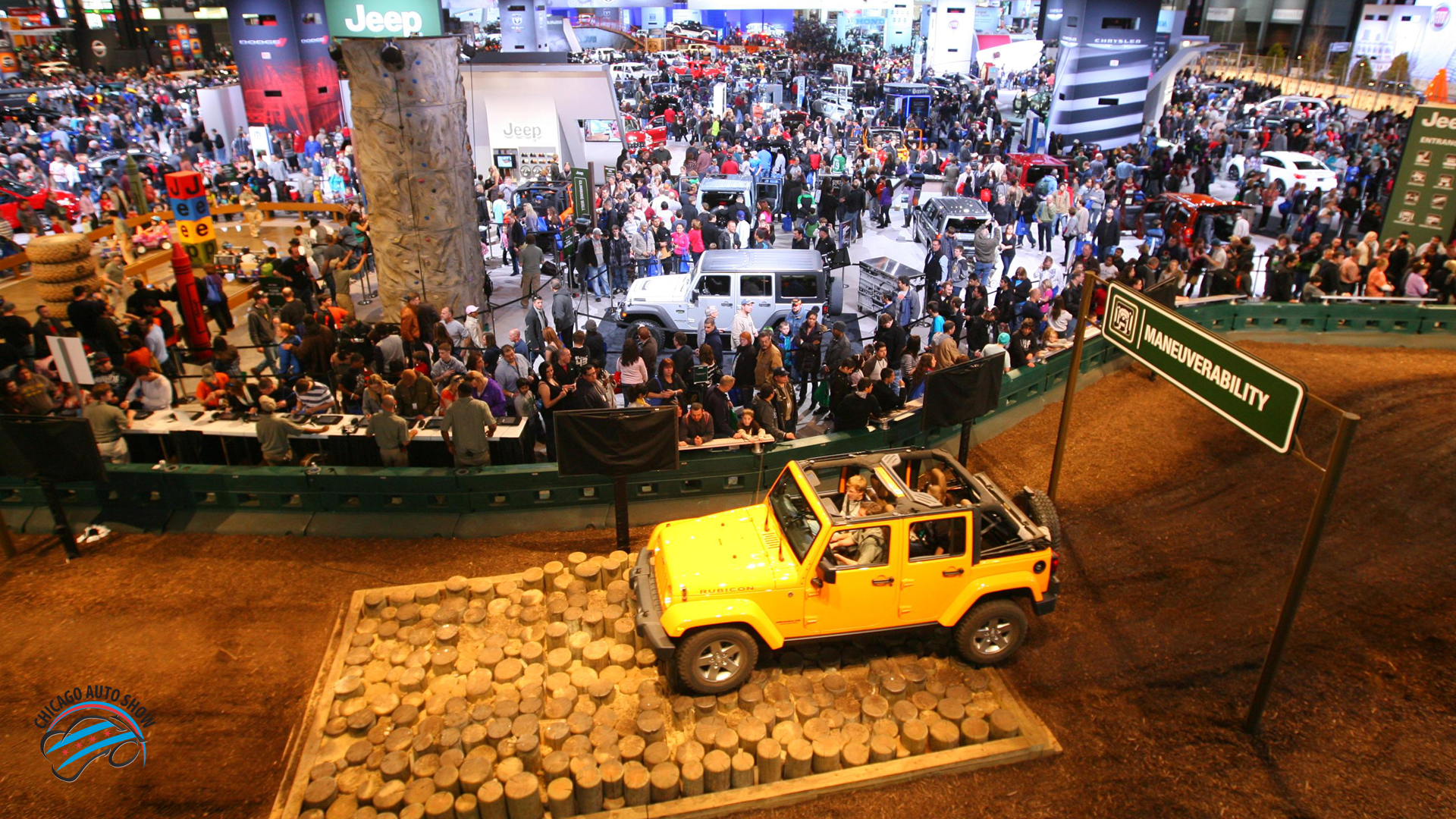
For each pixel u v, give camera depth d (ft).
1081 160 95.14
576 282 70.59
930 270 62.03
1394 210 62.54
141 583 30.48
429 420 36.42
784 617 23.76
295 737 23.36
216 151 114.32
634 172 95.66
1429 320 52.37
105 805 21.42
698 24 283.59
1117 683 24.86
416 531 33.22
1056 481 34.01
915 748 22.06
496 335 60.70
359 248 70.79
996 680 24.64
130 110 145.89
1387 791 21.11
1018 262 77.10
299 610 28.96
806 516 24.97
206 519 33.88
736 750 21.66
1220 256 58.13
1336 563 30.45
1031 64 161.68
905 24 213.66
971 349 49.49
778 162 103.19
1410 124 60.44
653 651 23.97
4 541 31.91
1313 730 22.99
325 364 44.21
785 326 51.01
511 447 35.73
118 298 63.41
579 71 93.40
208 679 25.75
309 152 107.65
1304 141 107.96
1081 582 29.68
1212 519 33.45
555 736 21.95
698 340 56.34
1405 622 27.20
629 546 31.94
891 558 23.57
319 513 34.06
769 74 184.85
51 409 37.22
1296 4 186.70
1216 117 127.85
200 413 36.96
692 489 35.17
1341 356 50.11
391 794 20.63
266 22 106.32
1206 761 22.07
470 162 58.18
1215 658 25.75
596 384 36.96
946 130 127.95
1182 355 24.99
